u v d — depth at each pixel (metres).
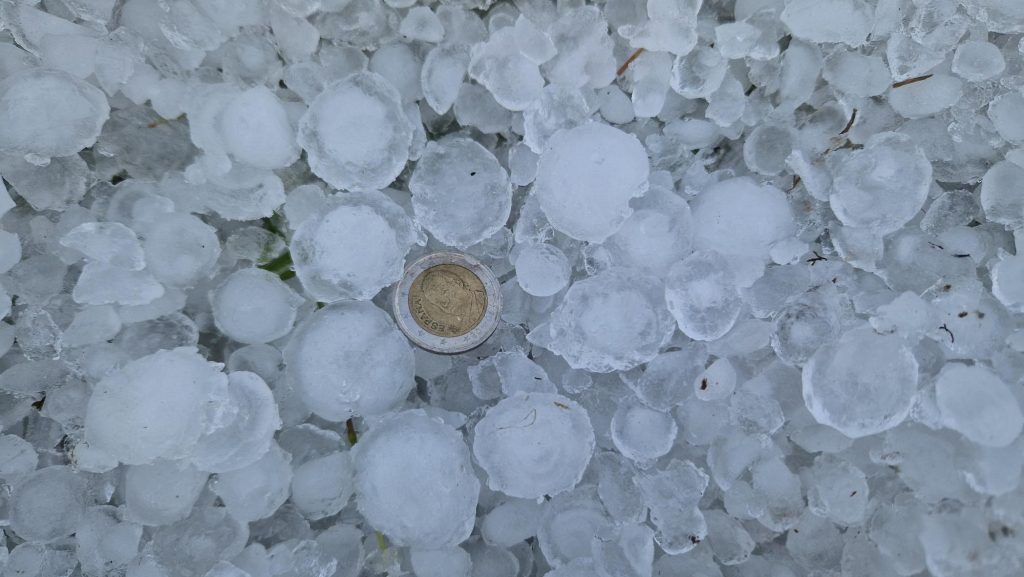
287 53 0.14
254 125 0.13
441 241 0.14
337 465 0.13
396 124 0.13
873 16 0.14
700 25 0.15
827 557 0.13
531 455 0.12
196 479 0.12
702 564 0.13
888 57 0.14
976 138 0.14
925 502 0.12
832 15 0.14
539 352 0.15
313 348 0.13
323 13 0.14
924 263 0.14
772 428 0.13
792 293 0.14
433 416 0.13
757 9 0.15
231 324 0.13
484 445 0.13
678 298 0.13
